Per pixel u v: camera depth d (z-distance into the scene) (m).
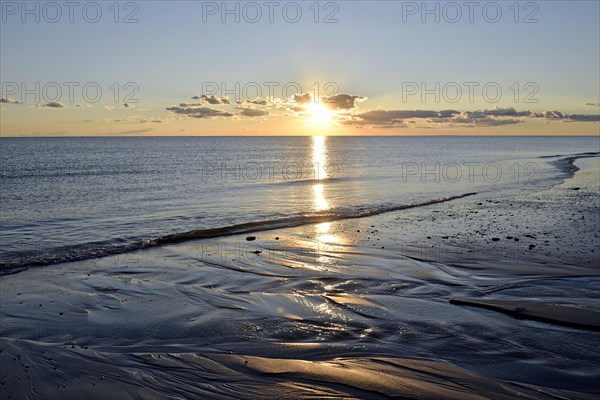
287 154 97.50
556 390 6.57
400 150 121.38
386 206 24.31
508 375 6.98
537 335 8.34
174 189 31.55
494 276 11.93
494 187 33.31
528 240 15.64
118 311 9.52
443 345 7.99
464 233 16.92
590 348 7.85
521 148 131.50
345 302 10.08
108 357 7.50
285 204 24.94
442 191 31.22
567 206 23.20
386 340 8.20
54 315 9.27
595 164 56.56
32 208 23.11
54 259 13.38
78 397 6.35
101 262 13.22
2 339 8.08
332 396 6.40
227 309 9.68
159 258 13.66
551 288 10.97
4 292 10.61
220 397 6.41
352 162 68.25
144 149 117.56
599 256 13.59
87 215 21.19
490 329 8.62
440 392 6.50
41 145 143.25
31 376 6.83
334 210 22.98
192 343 8.09
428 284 11.33
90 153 91.00
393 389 6.57
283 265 12.93
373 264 12.99
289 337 8.34
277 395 6.43
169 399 6.36
